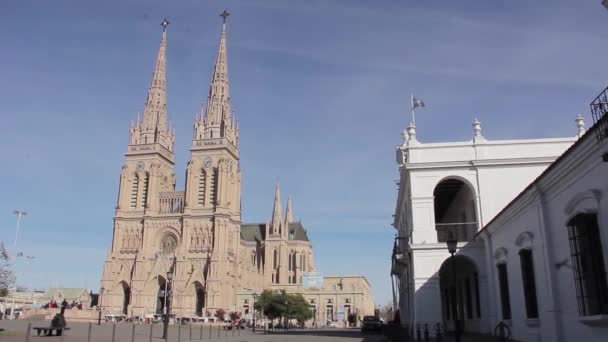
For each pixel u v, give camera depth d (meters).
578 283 21.06
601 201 18.86
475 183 40.78
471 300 43.09
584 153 19.28
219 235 127.12
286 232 187.25
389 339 45.25
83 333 49.22
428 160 42.00
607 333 19.19
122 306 127.69
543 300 24.84
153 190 134.88
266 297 109.31
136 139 140.38
